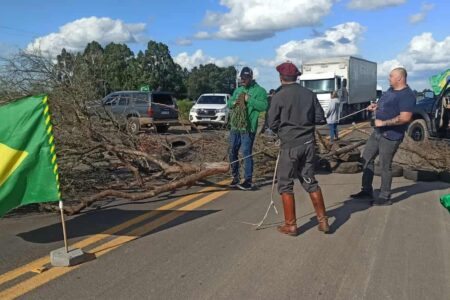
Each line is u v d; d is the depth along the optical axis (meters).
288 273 4.49
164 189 7.33
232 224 6.11
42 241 5.44
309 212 6.72
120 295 4.03
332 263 4.74
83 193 7.71
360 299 3.95
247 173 8.22
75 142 7.72
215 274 4.46
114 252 5.06
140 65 70.12
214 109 24.16
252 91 8.12
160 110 21.45
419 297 3.99
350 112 32.22
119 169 9.40
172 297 3.99
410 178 9.04
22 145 4.78
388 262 4.77
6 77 7.93
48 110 4.84
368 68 36.78
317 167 10.22
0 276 4.43
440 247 5.23
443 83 14.27
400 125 6.87
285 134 5.60
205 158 9.82
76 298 3.97
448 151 9.97
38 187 4.80
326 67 31.12
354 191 8.13
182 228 5.93
